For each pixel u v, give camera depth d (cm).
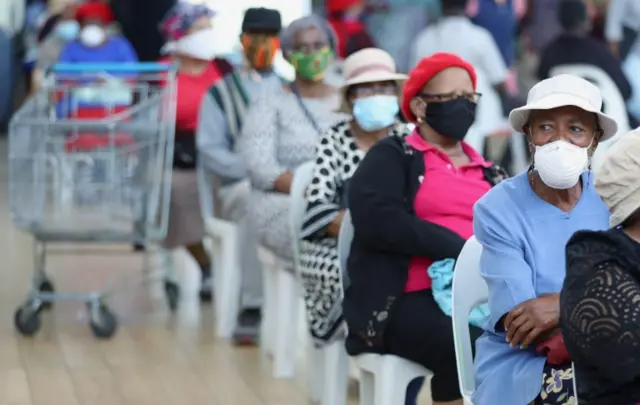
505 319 822
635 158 725
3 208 2877
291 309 1481
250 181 1509
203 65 1917
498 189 861
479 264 880
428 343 1041
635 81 2620
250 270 1648
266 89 1566
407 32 2566
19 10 4278
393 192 1064
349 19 2341
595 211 850
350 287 1098
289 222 1441
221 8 3108
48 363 1541
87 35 2655
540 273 834
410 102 1100
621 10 2662
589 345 698
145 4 3088
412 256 1060
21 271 2148
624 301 693
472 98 1088
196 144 1772
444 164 1084
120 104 1748
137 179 1658
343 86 1260
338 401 1219
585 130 841
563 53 2097
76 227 1653
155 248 2084
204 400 1388
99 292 1772
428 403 1352
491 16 2719
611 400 717
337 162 1266
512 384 804
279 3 3312
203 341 1667
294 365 1512
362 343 1084
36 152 1631
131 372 1501
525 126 866
